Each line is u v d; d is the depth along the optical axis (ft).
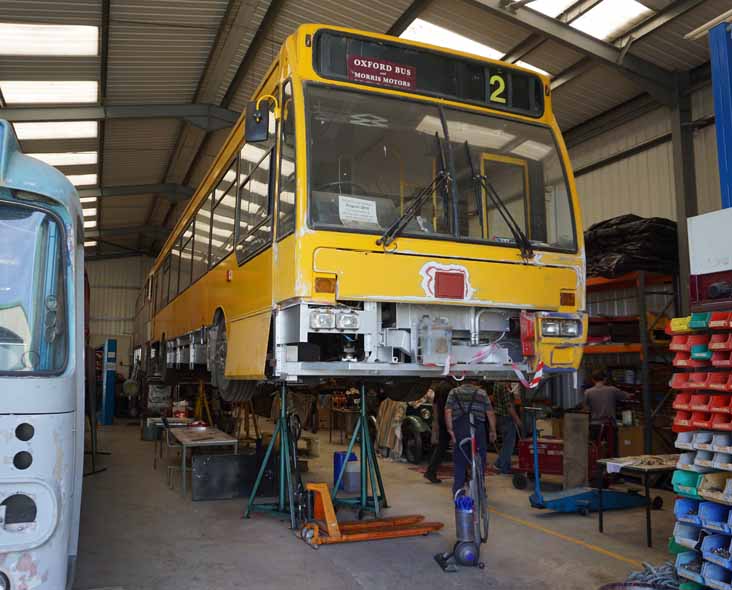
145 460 36.06
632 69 32.94
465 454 19.19
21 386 9.68
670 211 35.32
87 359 29.91
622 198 38.52
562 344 18.02
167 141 53.83
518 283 17.69
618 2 29.53
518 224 18.34
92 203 71.10
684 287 31.89
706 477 13.55
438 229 17.19
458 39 34.76
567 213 18.95
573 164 42.27
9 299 10.25
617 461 19.40
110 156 55.88
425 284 16.52
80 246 11.93
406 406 37.17
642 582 13.70
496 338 17.78
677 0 29.17
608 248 33.58
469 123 18.37
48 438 9.75
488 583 15.60
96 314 101.71
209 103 47.03
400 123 17.53
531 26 30.73
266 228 17.94
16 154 10.91
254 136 16.79
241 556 17.61
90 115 44.96
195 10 33.96
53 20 33.73
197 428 31.45
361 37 17.52
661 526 21.25
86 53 37.65
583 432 26.07
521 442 28.89
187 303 32.73
